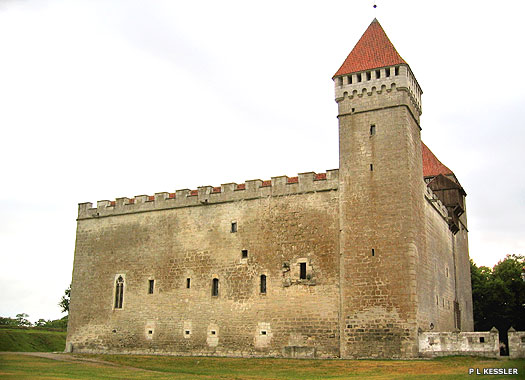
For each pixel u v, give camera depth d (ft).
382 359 122.72
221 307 149.79
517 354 113.39
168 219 166.50
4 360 130.11
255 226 150.10
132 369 117.29
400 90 136.87
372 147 137.08
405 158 132.57
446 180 178.60
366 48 147.43
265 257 146.20
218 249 154.51
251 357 139.23
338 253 136.15
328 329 132.87
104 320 169.99
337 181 140.67
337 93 144.46
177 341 154.40
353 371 105.09
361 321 128.26
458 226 179.22
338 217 138.21
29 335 222.48
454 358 115.14
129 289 167.94
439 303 148.25
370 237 131.95
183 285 157.99
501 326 222.69
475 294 222.48
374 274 129.39
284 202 147.23
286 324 138.72
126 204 176.45
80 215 186.29
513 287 220.64
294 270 141.08
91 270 177.99
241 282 148.25
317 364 117.80
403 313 124.16
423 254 135.23
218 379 96.84
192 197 163.43
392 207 131.13
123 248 172.96
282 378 97.45
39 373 103.96
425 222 141.28
